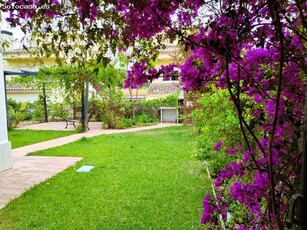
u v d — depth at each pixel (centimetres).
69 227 322
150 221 332
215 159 400
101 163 607
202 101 390
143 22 162
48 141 915
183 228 313
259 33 141
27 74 1088
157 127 1232
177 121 1406
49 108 1506
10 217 348
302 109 146
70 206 380
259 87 157
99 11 161
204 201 200
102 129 1205
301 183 92
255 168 174
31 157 673
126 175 514
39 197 412
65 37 175
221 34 136
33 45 202
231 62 152
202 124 434
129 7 154
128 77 187
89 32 166
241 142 304
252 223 204
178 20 161
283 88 152
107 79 962
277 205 145
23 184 472
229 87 145
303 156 92
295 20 129
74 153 712
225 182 201
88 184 467
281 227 142
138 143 842
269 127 164
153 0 146
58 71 867
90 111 1462
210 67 161
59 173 533
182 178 489
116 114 1269
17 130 1180
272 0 119
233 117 328
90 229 317
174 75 179
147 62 186
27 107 1489
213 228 200
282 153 154
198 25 160
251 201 169
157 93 1576
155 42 181
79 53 197
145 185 457
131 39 170
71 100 1366
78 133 1088
